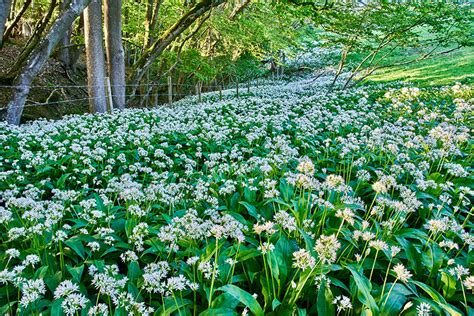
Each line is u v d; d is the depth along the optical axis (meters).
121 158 5.50
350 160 5.33
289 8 11.61
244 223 3.40
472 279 2.19
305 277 2.36
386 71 22.12
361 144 6.09
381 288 2.50
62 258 2.76
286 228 3.10
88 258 2.99
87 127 9.20
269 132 8.04
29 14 20.77
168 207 4.05
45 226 2.88
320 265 2.48
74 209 3.58
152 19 16.91
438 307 2.28
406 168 4.36
